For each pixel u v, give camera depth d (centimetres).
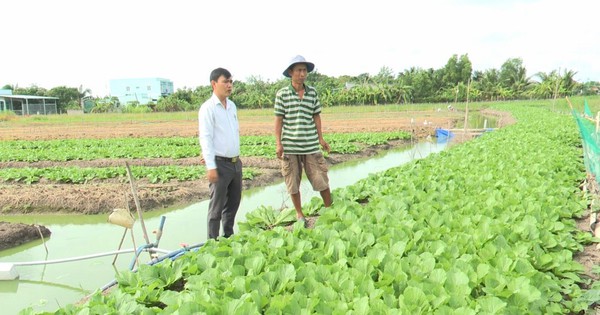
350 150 1955
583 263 538
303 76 673
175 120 4884
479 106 6191
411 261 466
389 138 2420
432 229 584
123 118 5053
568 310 418
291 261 484
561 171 985
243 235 592
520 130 1855
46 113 6906
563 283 459
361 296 401
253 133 2855
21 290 673
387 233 564
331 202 741
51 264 748
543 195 728
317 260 482
